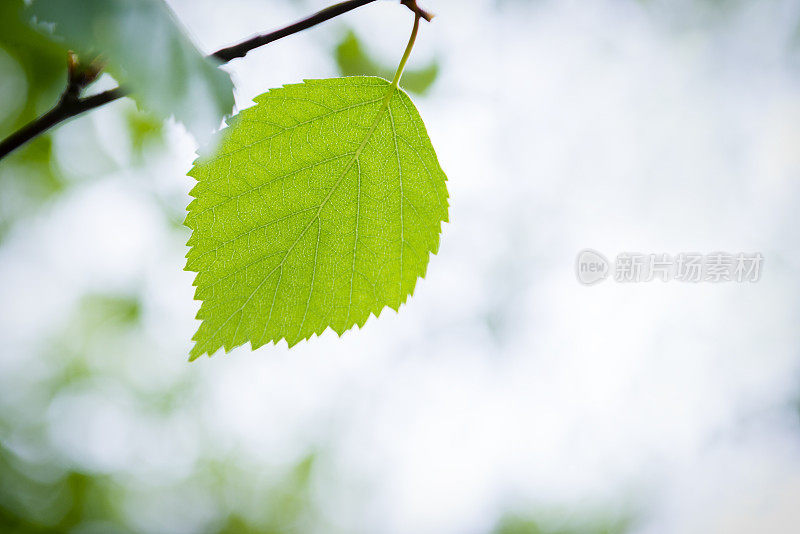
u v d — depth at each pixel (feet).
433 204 1.17
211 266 1.15
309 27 1.09
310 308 1.17
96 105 1.06
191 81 1.06
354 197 1.16
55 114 1.06
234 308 1.16
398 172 1.16
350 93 1.15
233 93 1.08
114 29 1.03
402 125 1.15
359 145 1.15
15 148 1.06
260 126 1.14
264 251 1.15
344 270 1.17
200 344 1.15
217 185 1.14
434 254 1.17
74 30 1.03
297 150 1.14
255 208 1.15
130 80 1.04
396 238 1.17
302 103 1.14
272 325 1.16
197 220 1.14
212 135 1.07
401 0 1.14
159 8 1.06
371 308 1.17
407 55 1.15
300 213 1.15
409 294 1.18
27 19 1.02
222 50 1.08
